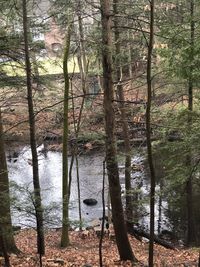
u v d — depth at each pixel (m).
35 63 15.60
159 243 18.69
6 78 15.22
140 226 20.50
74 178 28.25
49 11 14.84
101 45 12.00
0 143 13.21
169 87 18.23
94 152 30.44
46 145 33.59
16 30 14.96
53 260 13.27
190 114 11.99
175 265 13.11
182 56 10.18
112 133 12.41
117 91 18.14
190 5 14.60
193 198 21.55
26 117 28.77
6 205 10.94
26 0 13.39
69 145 33.16
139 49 17.06
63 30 16.56
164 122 14.72
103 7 11.80
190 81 11.09
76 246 17.25
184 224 21.17
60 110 22.66
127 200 17.50
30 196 10.72
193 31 10.95
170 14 14.84
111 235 18.75
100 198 24.98
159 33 11.73
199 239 19.75
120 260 13.49
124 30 16.12
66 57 15.22
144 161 24.86
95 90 26.42
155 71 17.09
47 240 18.48
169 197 19.42
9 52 14.66
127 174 17.41
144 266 12.90
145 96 24.30
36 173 13.35
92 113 22.14
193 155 12.37
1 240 11.16
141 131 24.33
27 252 15.02
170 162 13.30
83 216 22.81
